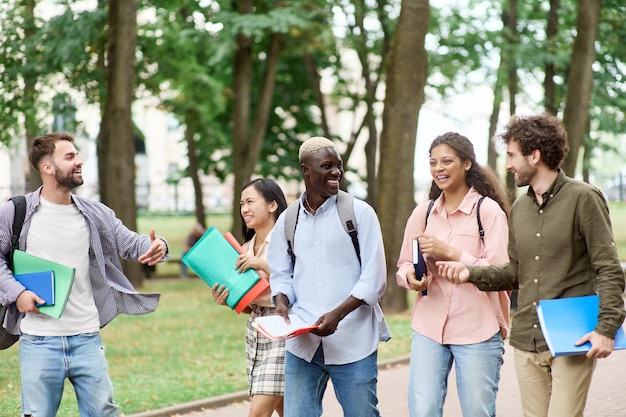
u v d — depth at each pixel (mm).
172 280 25234
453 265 5230
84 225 5645
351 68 30094
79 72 20547
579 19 17688
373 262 5266
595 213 4824
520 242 5086
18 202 5555
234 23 20828
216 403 9023
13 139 23234
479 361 5492
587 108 17828
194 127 26984
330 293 5324
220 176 32250
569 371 4914
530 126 4957
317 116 30969
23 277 5418
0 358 11375
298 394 5492
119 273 5828
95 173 44969
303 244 5379
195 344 12961
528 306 5059
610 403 8633
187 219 45188
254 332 6027
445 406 8781
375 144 28516
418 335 5660
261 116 23219
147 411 8523
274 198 6332
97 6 20016
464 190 5629
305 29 21734
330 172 5273
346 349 5355
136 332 14102
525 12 25688
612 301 4699
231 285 5898
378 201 15711
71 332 5539
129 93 19000
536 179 5008
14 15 20375
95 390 5562
